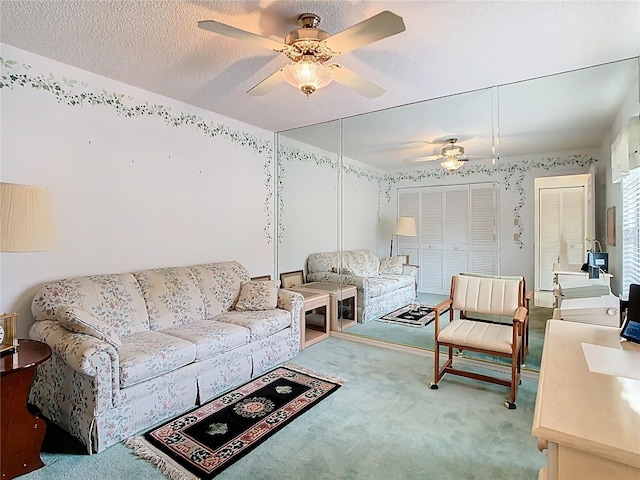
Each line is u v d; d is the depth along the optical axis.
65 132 2.53
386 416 2.27
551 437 0.85
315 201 4.30
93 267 2.69
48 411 2.20
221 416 2.26
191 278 3.09
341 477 1.71
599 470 0.81
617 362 1.28
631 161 2.53
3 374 1.62
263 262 4.21
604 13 1.85
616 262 2.64
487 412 2.32
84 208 2.64
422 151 3.66
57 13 1.88
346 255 4.13
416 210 3.72
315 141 4.23
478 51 2.28
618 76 2.55
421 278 3.71
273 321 3.04
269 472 1.75
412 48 2.24
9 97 2.27
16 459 1.71
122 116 2.84
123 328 2.49
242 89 2.95
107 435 1.93
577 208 2.88
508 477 1.71
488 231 3.32
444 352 3.36
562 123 2.88
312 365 3.12
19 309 2.34
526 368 2.95
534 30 2.03
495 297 2.80
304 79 1.95
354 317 4.10
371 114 3.57
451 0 1.75
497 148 3.21
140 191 2.98
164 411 2.21
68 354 1.89
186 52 2.32
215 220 3.61
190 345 2.36
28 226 1.82
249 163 4.00
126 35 2.11
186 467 1.78
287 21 1.97
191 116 3.36
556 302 2.77
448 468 1.77
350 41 1.73
